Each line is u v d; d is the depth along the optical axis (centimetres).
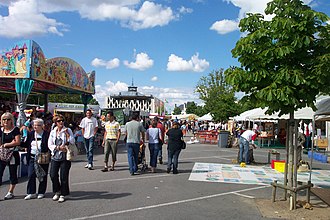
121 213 620
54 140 689
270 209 668
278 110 683
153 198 743
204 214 629
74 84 1942
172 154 1095
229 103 3131
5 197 695
